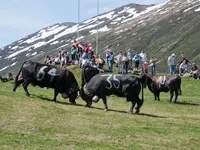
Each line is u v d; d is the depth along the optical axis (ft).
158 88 128.16
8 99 91.30
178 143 69.10
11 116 76.43
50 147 58.49
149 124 82.94
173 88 125.70
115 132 72.69
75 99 106.32
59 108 90.43
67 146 60.03
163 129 79.00
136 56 176.96
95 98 96.99
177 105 120.26
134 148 63.16
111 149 60.80
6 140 59.77
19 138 61.82
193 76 175.83
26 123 72.49
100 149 60.08
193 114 104.83
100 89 96.63
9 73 179.01
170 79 126.21
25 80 102.94
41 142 60.85
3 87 143.23
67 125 74.59
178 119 93.91
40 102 94.58
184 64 184.03
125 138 69.10
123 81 95.45
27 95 103.24
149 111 104.47
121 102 117.39
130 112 96.02
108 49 169.48
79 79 162.81
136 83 95.61
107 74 97.71
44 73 101.40
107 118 84.79
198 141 71.61
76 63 181.57
